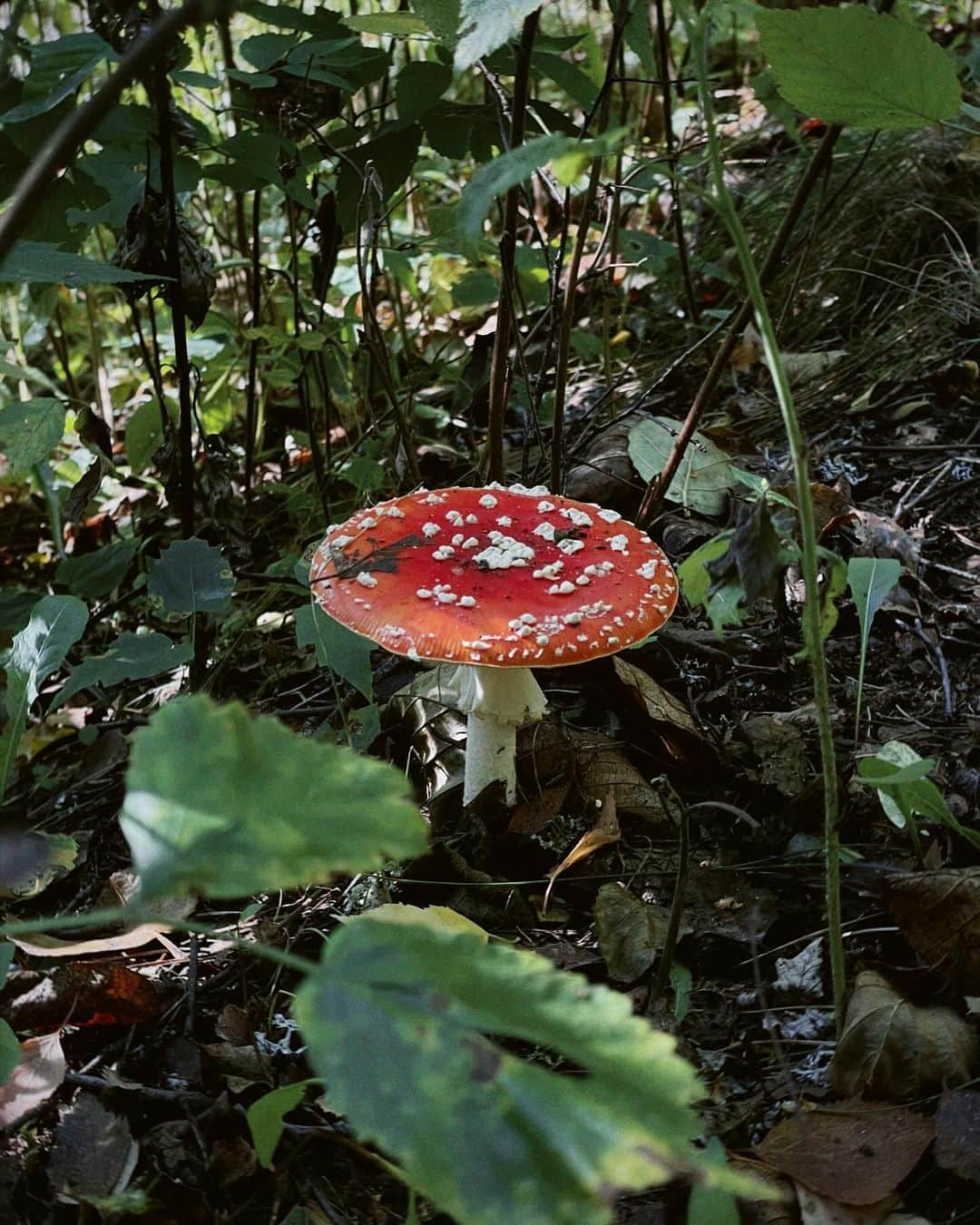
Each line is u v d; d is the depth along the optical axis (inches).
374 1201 13.6
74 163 21.6
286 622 25.7
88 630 27.5
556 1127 7.0
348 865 8.4
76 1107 14.4
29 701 18.5
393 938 8.0
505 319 20.9
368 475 25.2
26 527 33.0
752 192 36.5
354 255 34.0
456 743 20.7
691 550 25.2
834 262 33.7
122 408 36.0
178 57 19.8
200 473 24.1
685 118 38.3
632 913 17.0
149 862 8.4
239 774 8.6
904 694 22.0
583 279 21.8
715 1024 15.8
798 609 23.7
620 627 16.5
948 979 14.8
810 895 17.7
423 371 27.0
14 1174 13.6
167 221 21.0
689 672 23.0
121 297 41.1
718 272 29.6
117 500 32.1
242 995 16.7
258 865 8.3
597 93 23.2
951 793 18.8
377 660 23.9
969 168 34.5
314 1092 15.0
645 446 24.8
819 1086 14.5
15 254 17.2
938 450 28.0
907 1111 13.6
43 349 39.7
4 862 12.8
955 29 43.8
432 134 23.6
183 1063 15.3
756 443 29.2
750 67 43.9
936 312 31.5
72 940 18.0
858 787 19.0
